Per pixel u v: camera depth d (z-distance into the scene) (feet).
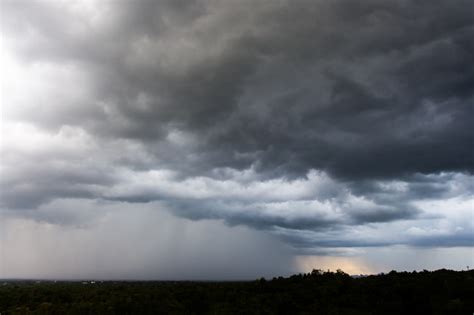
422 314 223.51
